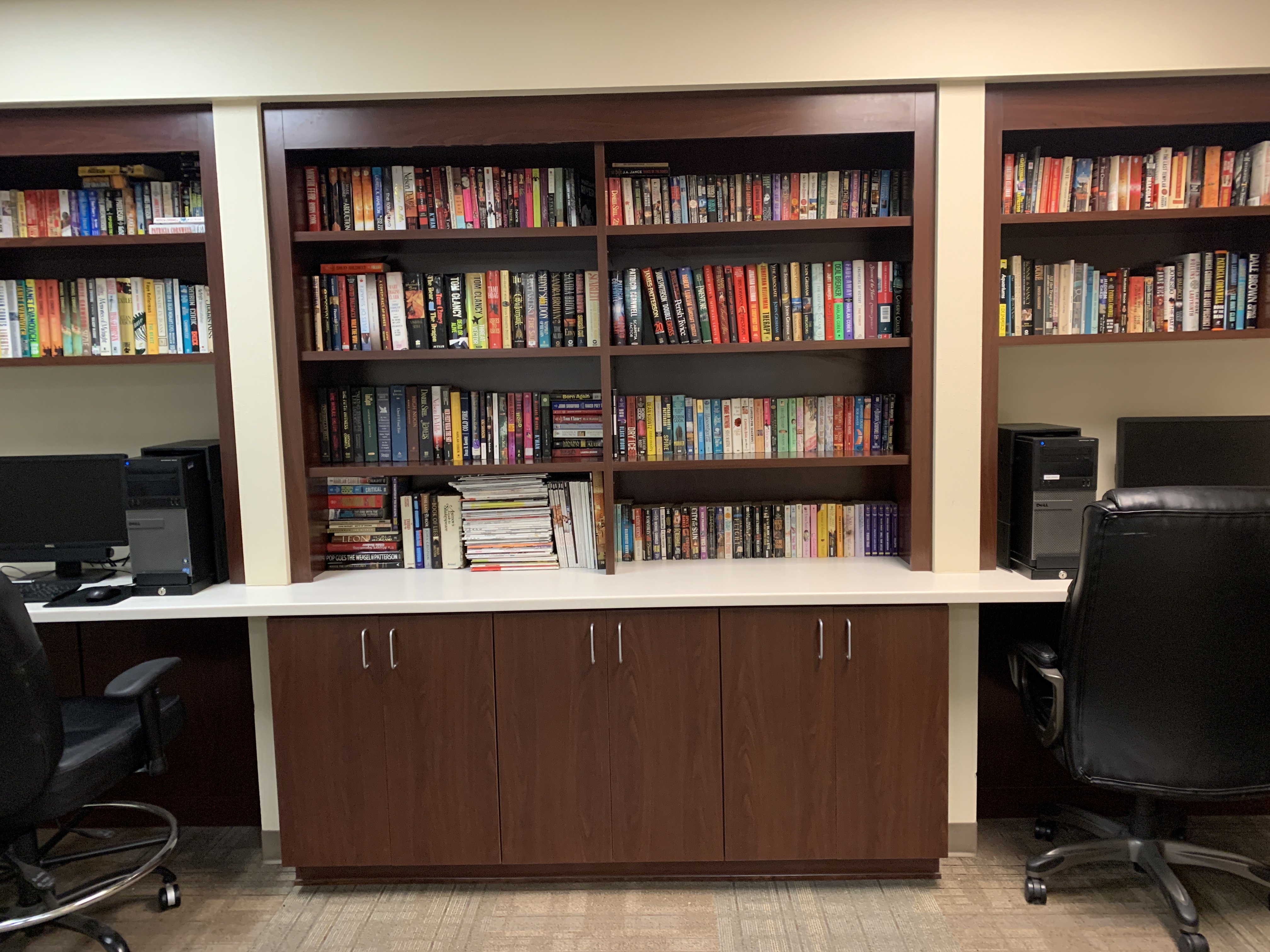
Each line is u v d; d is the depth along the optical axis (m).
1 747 1.61
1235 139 2.31
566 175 2.26
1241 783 1.80
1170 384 2.52
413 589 2.19
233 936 1.99
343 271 2.30
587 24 2.04
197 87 2.06
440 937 1.98
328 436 2.41
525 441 2.42
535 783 2.11
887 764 2.09
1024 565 2.20
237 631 2.46
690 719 2.08
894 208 2.27
